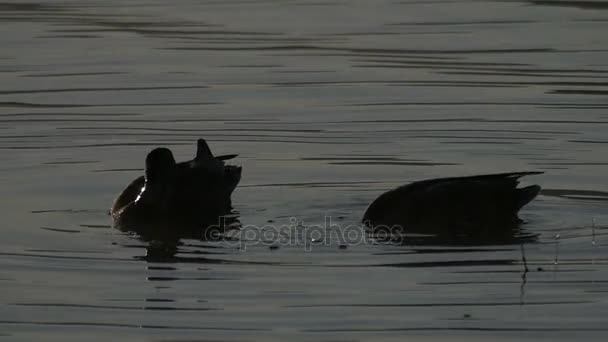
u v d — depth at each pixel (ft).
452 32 258.98
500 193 152.66
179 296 125.08
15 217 154.51
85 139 190.29
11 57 241.76
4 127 196.24
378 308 120.47
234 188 162.71
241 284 128.77
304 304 122.01
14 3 294.46
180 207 156.76
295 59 238.68
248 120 199.72
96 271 134.10
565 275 130.41
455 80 221.66
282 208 158.92
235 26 267.80
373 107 205.77
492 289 126.21
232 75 227.81
